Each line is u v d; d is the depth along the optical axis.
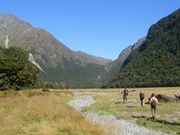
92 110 46.12
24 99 44.78
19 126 24.08
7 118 27.83
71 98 80.19
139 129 28.20
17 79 96.00
